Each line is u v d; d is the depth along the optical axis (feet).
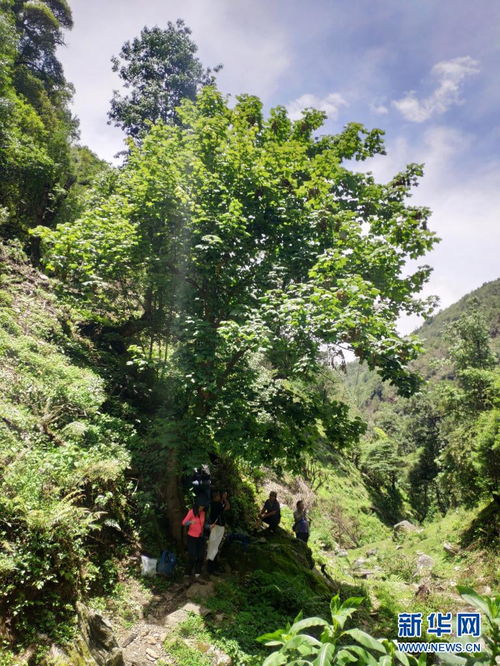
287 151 31.27
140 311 51.70
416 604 29.45
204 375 24.56
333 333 22.82
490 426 46.60
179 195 26.03
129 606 18.38
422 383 24.57
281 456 28.35
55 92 114.73
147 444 28.43
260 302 26.96
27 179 58.95
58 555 14.80
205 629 17.81
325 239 30.27
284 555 27.96
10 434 20.35
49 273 51.39
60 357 34.22
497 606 6.17
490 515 44.62
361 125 41.73
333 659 6.23
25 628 12.63
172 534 25.21
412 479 138.72
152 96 81.66
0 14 64.95
